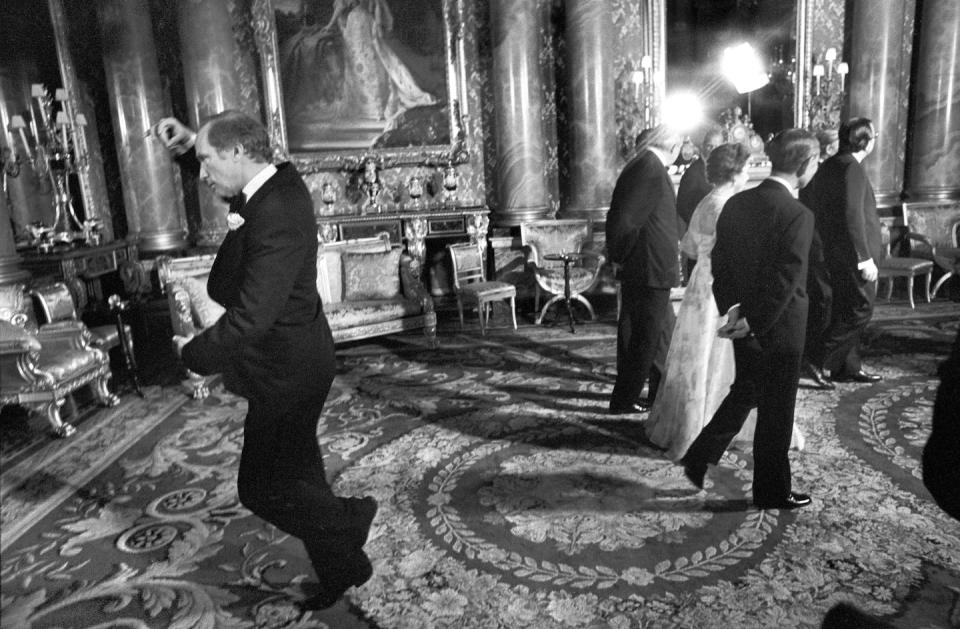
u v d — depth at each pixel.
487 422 4.41
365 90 8.02
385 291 6.48
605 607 2.49
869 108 7.80
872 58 7.71
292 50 7.85
